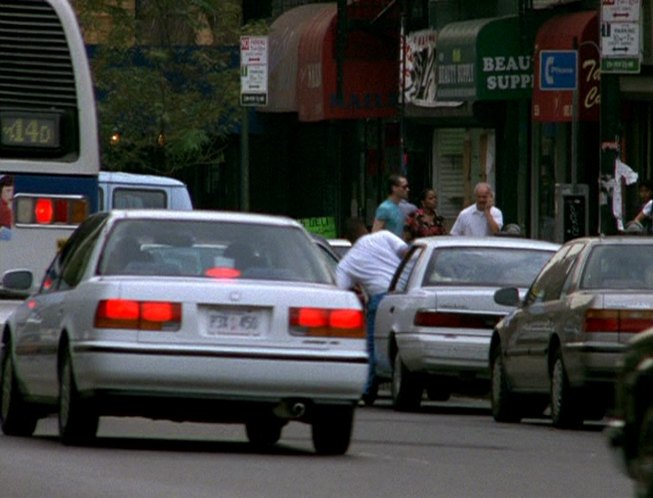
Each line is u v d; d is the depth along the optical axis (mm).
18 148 42625
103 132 85875
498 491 28500
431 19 81000
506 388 45000
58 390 34062
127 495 26406
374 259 52219
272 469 30641
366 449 35625
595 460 34344
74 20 42750
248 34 85875
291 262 33656
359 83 84625
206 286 32469
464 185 80688
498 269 49375
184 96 86375
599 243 42500
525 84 71125
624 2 51188
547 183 73500
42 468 29734
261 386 32406
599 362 40406
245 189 71000
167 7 88125
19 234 42781
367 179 89625
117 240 33531
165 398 32344
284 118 94750
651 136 69188
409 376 48750
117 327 32156
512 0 74188
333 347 32688
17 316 37188
